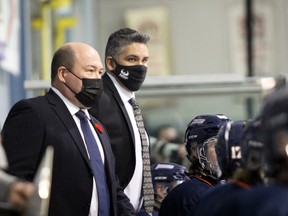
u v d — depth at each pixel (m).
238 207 4.77
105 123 7.91
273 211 4.54
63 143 7.13
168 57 27.83
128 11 27.84
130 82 8.11
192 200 6.57
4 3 12.98
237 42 27.73
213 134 6.88
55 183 7.09
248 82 12.33
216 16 27.94
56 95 7.36
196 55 27.91
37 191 4.76
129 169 8.00
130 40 8.14
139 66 8.11
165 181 8.45
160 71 27.80
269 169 4.71
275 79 11.60
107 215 7.32
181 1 27.91
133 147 8.02
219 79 12.34
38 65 16.47
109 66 8.20
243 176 5.02
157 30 27.86
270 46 27.80
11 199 4.92
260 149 4.89
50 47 16.86
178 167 8.54
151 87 12.36
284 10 28.03
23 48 14.76
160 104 12.59
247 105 12.41
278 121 4.62
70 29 20.31
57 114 7.23
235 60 27.78
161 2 27.91
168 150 11.95
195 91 12.45
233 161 5.30
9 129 7.14
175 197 6.66
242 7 27.67
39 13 16.77
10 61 13.27
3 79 13.37
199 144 6.89
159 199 8.46
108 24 27.80
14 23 13.54
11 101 13.77
